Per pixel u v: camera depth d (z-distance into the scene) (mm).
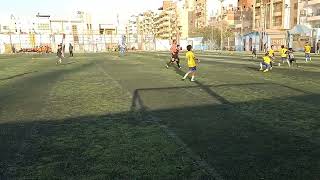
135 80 15883
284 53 27312
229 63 28453
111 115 8141
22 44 82250
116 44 92000
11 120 7738
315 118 7430
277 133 6273
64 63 30875
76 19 110812
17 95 11641
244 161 4855
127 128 6840
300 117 7551
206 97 10625
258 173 4410
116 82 15148
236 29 98688
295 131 6391
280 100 9844
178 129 6684
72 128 6930
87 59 38469
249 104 9266
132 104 9570
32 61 35344
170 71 20859
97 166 4758
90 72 20734
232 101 9789
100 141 5965
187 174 4414
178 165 4734
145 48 95000
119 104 9609
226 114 8000
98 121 7523
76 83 15008
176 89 12586
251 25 92312
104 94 11570
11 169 4711
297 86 12953
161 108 8898
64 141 6004
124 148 5539
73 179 4328
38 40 83938
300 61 30188
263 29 69688
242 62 29859
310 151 5246
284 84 13633
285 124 6938
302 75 17359
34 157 5195
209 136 6148
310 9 66938
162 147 5551
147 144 5730
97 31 104125
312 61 30031
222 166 4672
